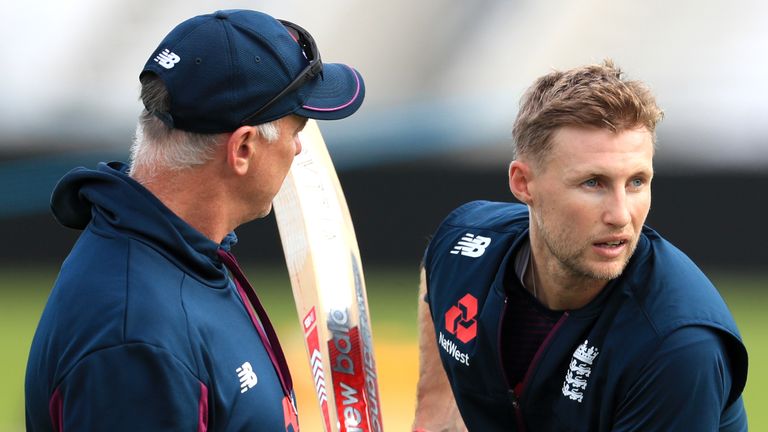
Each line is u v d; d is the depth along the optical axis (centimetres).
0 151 2717
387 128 2723
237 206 669
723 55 2659
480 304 829
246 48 638
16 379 2000
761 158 2662
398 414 1767
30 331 2291
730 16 2664
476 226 877
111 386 581
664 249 768
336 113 686
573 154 705
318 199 966
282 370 702
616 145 697
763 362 2116
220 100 629
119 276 609
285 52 654
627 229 709
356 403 927
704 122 2672
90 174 640
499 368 816
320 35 2684
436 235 910
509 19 2697
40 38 2706
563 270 741
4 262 2773
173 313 609
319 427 1711
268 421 652
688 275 750
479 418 870
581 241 718
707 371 705
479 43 2702
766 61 2648
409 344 2148
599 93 695
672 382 708
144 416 582
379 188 2758
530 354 805
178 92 628
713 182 2691
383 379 1936
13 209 2747
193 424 601
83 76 2698
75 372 584
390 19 2700
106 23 2694
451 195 2753
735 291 2567
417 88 2711
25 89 2708
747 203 2686
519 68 2684
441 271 878
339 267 948
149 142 647
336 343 923
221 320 643
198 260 639
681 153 2689
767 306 2455
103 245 626
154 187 649
